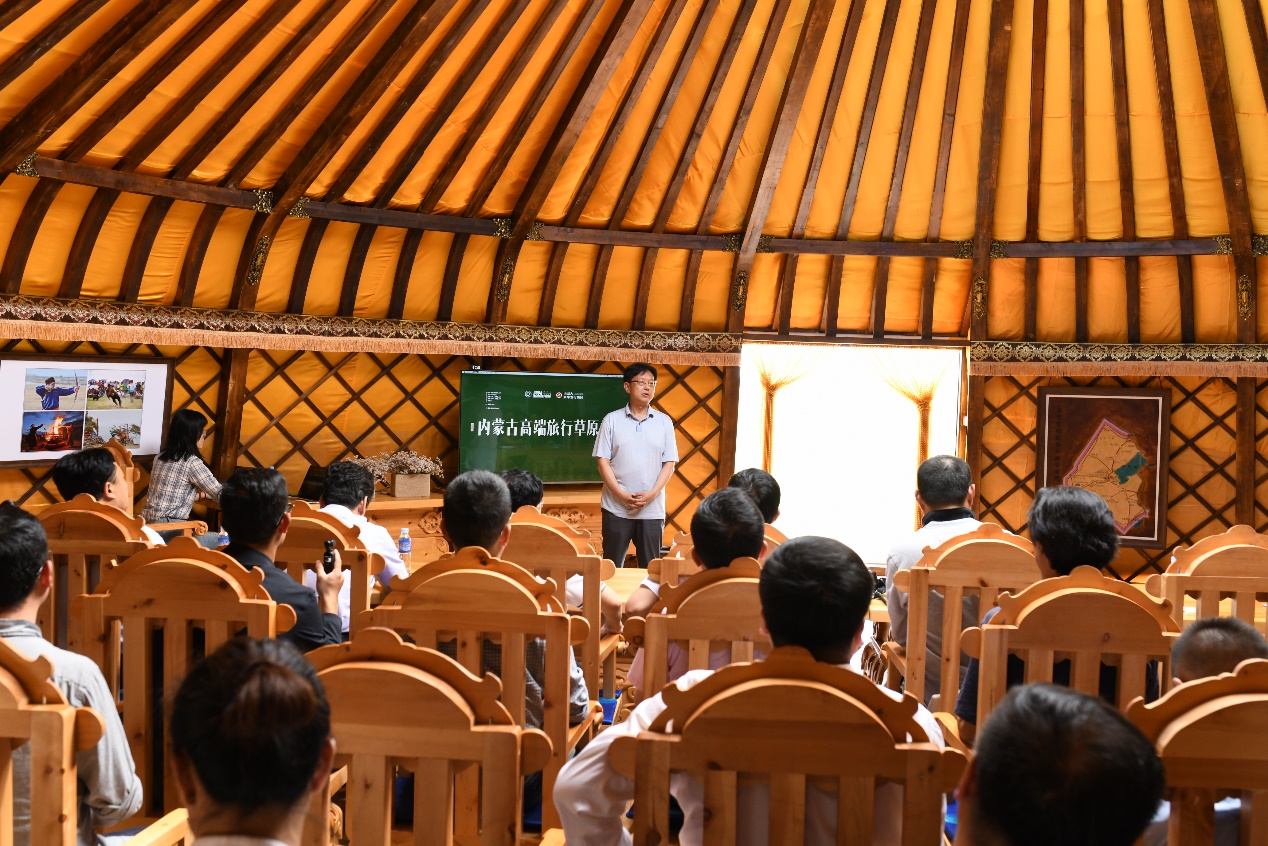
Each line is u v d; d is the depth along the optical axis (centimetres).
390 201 660
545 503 755
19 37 434
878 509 889
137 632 219
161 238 600
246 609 216
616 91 637
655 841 145
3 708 145
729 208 750
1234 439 816
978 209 744
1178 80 659
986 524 320
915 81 669
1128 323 803
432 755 154
